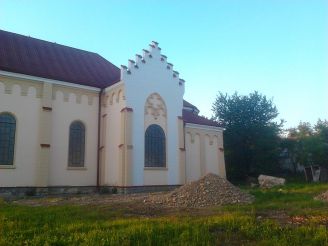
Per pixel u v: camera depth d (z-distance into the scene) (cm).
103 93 3031
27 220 1193
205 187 1817
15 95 2545
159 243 852
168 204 1664
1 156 2442
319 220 1152
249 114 4812
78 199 2062
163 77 3053
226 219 1096
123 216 1284
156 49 3044
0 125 2466
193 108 3950
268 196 1964
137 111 2814
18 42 3009
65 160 2741
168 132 2997
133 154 2720
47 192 2567
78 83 2867
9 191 2430
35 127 2598
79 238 895
